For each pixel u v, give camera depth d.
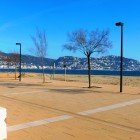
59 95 17.30
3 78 39.25
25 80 33.66
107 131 8.40
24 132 8.34
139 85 27.33
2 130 5.82
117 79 39.50
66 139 7.61
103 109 12.13
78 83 28.16
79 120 9.95
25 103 14.07
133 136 7.85
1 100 15.27
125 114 11.01
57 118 10.30
